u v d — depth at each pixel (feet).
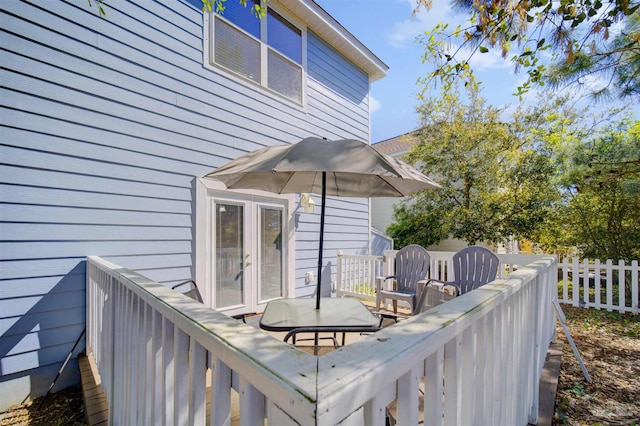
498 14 8.14
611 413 7.73
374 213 40.73
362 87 22.77
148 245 11.52
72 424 7.89
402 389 2.55
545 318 9.12
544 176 24.68
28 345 8.94
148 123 11.66
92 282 9.33
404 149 36.91
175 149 12.42
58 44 9.61
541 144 26.27
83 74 10.11
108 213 10.57
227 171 7.95
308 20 18.13
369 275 19.07
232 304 14.21
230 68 14.60
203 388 3.25
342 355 2.29
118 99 10.89
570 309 17.61
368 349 2.40
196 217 12.96
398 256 15.56
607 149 15.93
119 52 10.95
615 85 11.66
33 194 9.09
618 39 10.48
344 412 1.88
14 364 8.70
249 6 15.39
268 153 7.90
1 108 8.58
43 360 9.17
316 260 18.81
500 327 4.61
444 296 7.00
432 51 9.84
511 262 14.89
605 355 11.39
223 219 14.02
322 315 8.33
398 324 3.00
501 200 25.96
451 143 27.66
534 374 6.90
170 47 12.39
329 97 20.01
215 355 2.72
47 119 9.36
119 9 10.98
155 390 4.13
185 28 12.90
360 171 6.35
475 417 3.86
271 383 2.04
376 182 10.78
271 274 16.14
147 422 4.41
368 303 18.42
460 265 13.42
